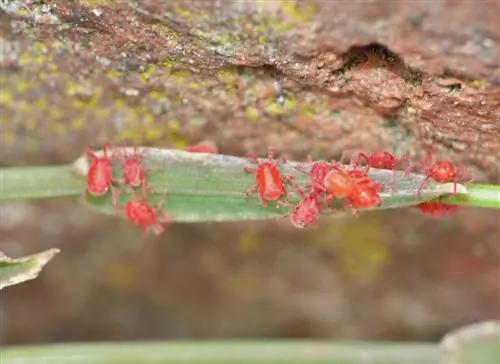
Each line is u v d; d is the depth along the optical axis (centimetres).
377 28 5
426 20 5
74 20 5
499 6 5
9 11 5
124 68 5
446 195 5
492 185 5
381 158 5
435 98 5
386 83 5
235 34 5
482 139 5
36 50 5
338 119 5
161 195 5
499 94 5
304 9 5
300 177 5
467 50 5
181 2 5
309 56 5
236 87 5
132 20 5
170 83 5
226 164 5
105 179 5
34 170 5
